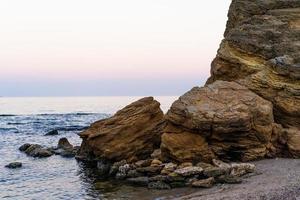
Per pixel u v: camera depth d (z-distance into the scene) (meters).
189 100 41.47
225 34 58.88
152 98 49.50
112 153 46.19
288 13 50.72
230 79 50.69
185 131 40.28
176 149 39.69
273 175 35.12
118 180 42.03
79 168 52.25
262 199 27.56
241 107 40.72
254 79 46.12
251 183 33.50
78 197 37.81
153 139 47.69
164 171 38.19
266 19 50.78
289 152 41.78
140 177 39.84
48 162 57.69
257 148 41.12
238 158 41.12
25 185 44.25
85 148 57.59
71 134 96.62
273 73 45.50
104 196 36.72
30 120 142.00
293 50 46.59
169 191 35.47
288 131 42.50
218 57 51.56
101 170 46.81
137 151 46.66
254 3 54.00
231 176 35.41
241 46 49.62
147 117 47.81
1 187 43.66
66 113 191.00
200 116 39.38
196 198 30.56
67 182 44.47
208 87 43.41
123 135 46.88
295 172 35.34
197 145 39.69
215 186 34.53
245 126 39.75
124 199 34.56
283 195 27.97
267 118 41.28
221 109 40.22
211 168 36.59
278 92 44.94
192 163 39.31
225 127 39.44
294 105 43.78
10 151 69.81
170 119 40.47
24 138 89.25
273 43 48.47
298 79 44.22
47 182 45.22
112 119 48.44
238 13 55.12
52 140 84.94
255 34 49.41
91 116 164.12
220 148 40.16
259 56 48.62
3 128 112.00
